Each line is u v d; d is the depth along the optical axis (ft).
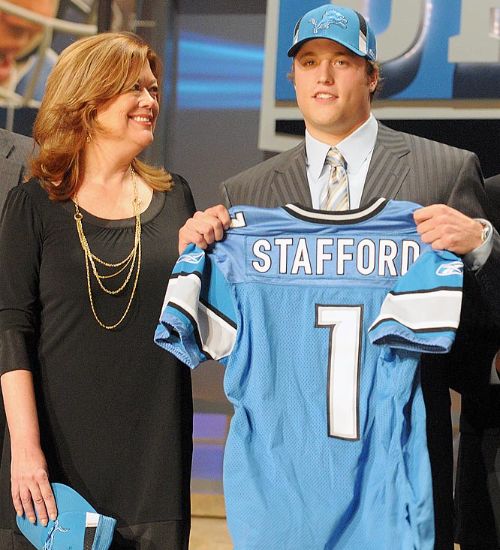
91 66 26.03
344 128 25.20
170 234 26.45
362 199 25.03
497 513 27.32
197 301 23.54
